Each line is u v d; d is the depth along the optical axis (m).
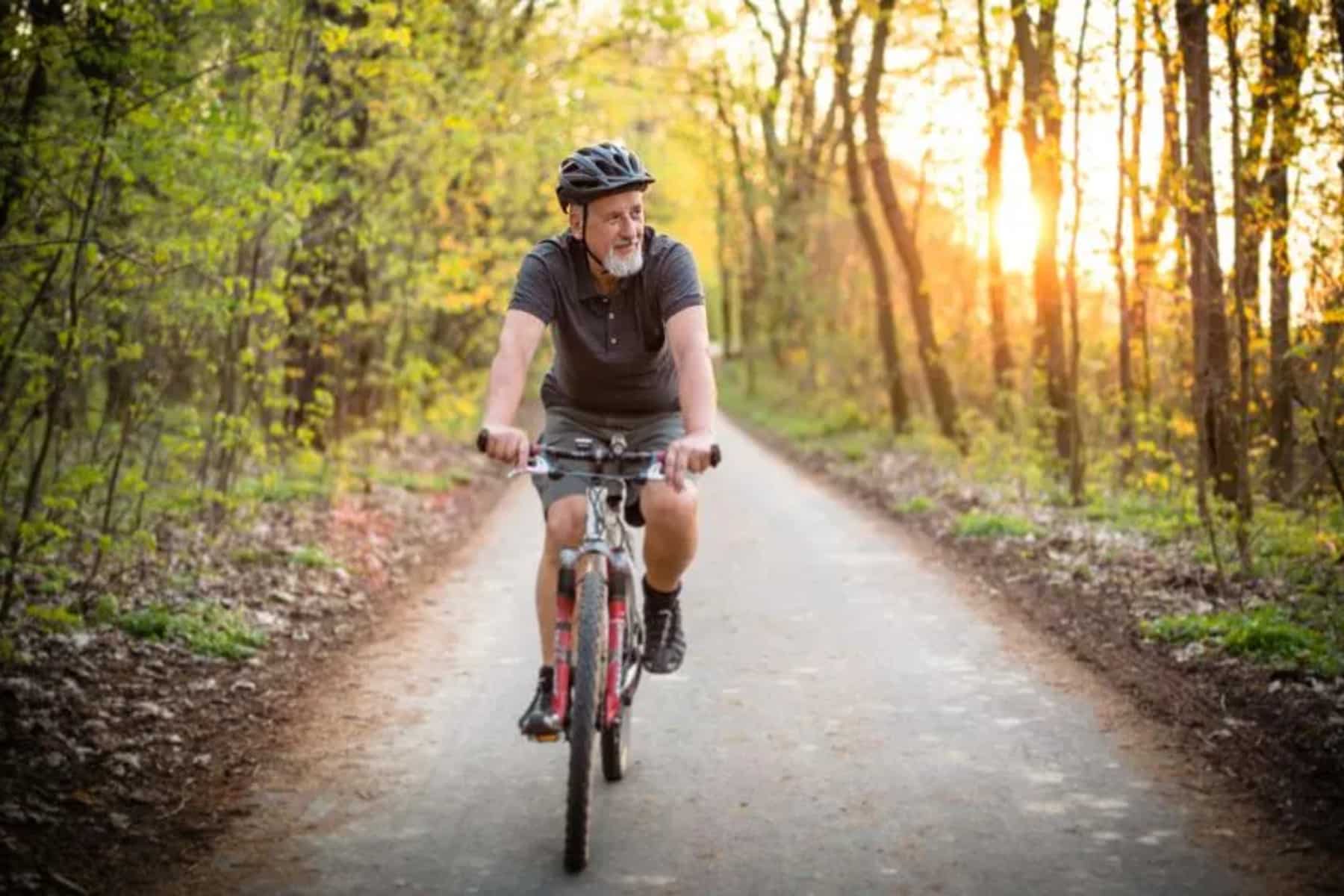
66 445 7.24
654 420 4.59
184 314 7.61
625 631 4.46
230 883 3.98
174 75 6.61
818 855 4.18
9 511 6.52
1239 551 8.02
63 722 5.17
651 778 4.95
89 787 4.62
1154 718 5.53
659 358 4.48
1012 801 4.62
